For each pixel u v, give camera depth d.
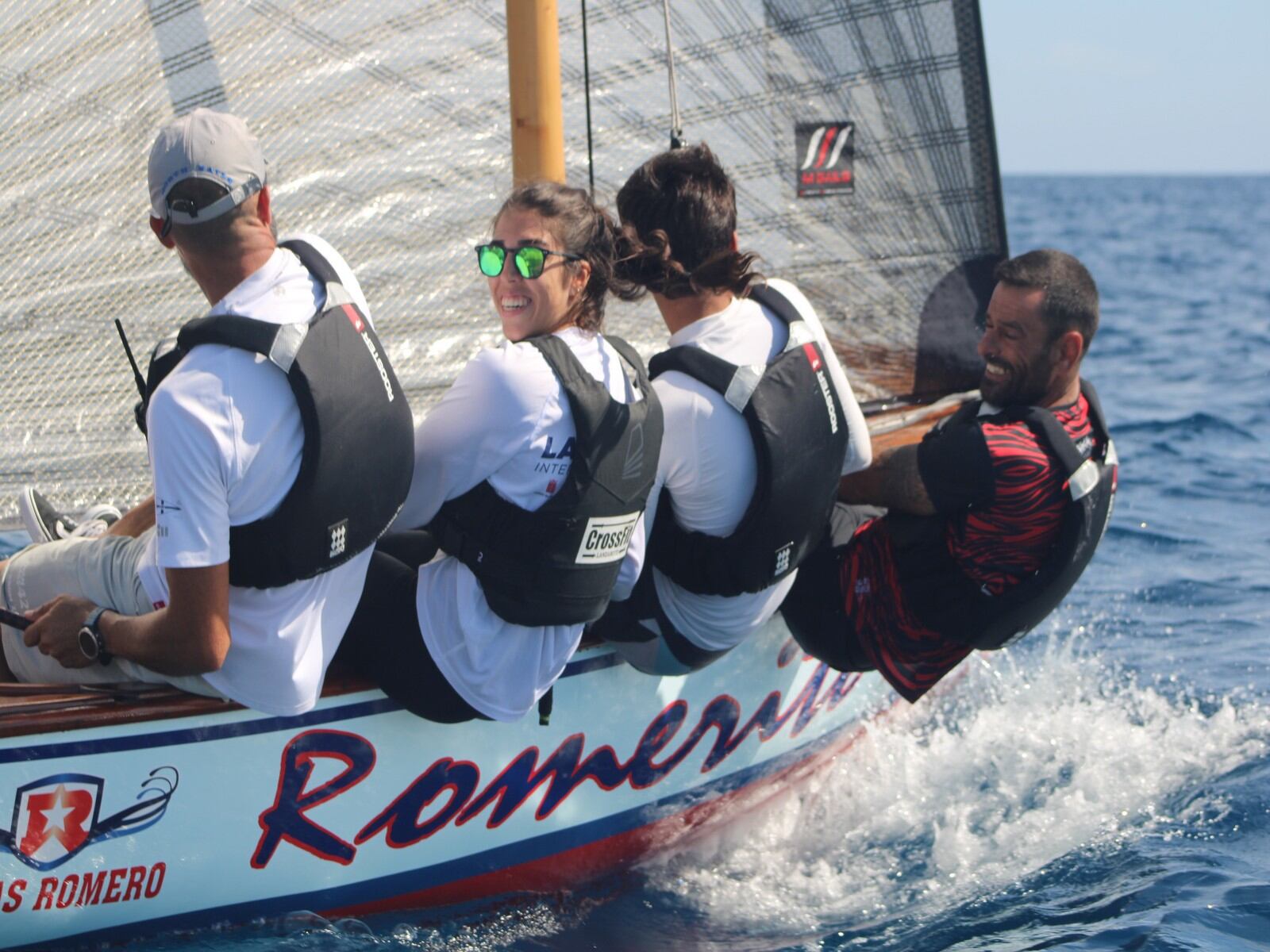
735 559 8.80
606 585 8.27
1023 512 9.28
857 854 10.45
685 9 12.18
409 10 10.95
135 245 10.09
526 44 10.55
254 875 8.29
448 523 8.05
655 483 8.68
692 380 8.58
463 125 11.27
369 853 8.67
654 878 10.12
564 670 9.18
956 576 9.72
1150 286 68.31
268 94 10.52
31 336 9.74
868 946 8.88
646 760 9.95
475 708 8.33
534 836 9.45
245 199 6.98
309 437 7.01
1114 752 12.01
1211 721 12.71
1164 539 19.02
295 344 6.95
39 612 7.88
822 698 11.40
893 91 13.10
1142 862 9.82
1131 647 14.88
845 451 9.15
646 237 8.45
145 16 9.98
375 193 11.00
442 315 11.34
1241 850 9.97
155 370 7.12
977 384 13.89
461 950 8.71
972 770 11.71
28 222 9.66
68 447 9.92
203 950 8.11
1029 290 9.30
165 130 6.99
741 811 10.93
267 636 7.47
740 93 12.55
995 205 13.58
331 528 7.29
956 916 9.23
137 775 7.75
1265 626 15.58
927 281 13.52
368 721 8.41
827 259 13.11
